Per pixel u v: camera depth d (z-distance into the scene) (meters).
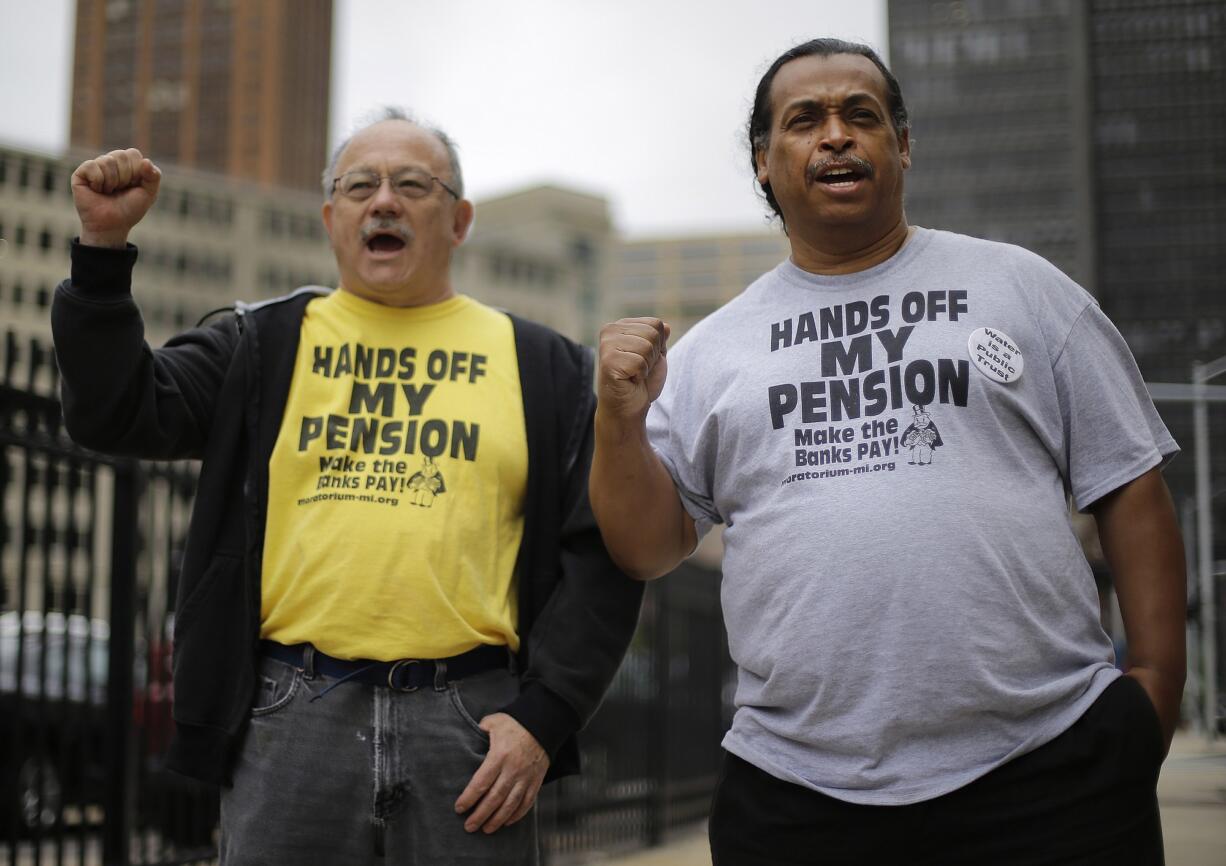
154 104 127.19
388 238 2.66
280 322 2.66
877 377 2.08
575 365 2.75
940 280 2.13
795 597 2.03
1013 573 1.96
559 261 100.19
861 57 2.23
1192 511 3.59
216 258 86.56
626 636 2.57
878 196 2.16
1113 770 1.90
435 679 2.41
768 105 2.27
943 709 1.93
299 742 2.37
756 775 2.08
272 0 126.38
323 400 2.58
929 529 1.97
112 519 4.29
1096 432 2.07
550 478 2.63
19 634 3.68
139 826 4.57
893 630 1.96
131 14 128.75
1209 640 3.31
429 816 2.38
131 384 2.37
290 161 127.69
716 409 2.21
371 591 2.41
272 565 2.47
